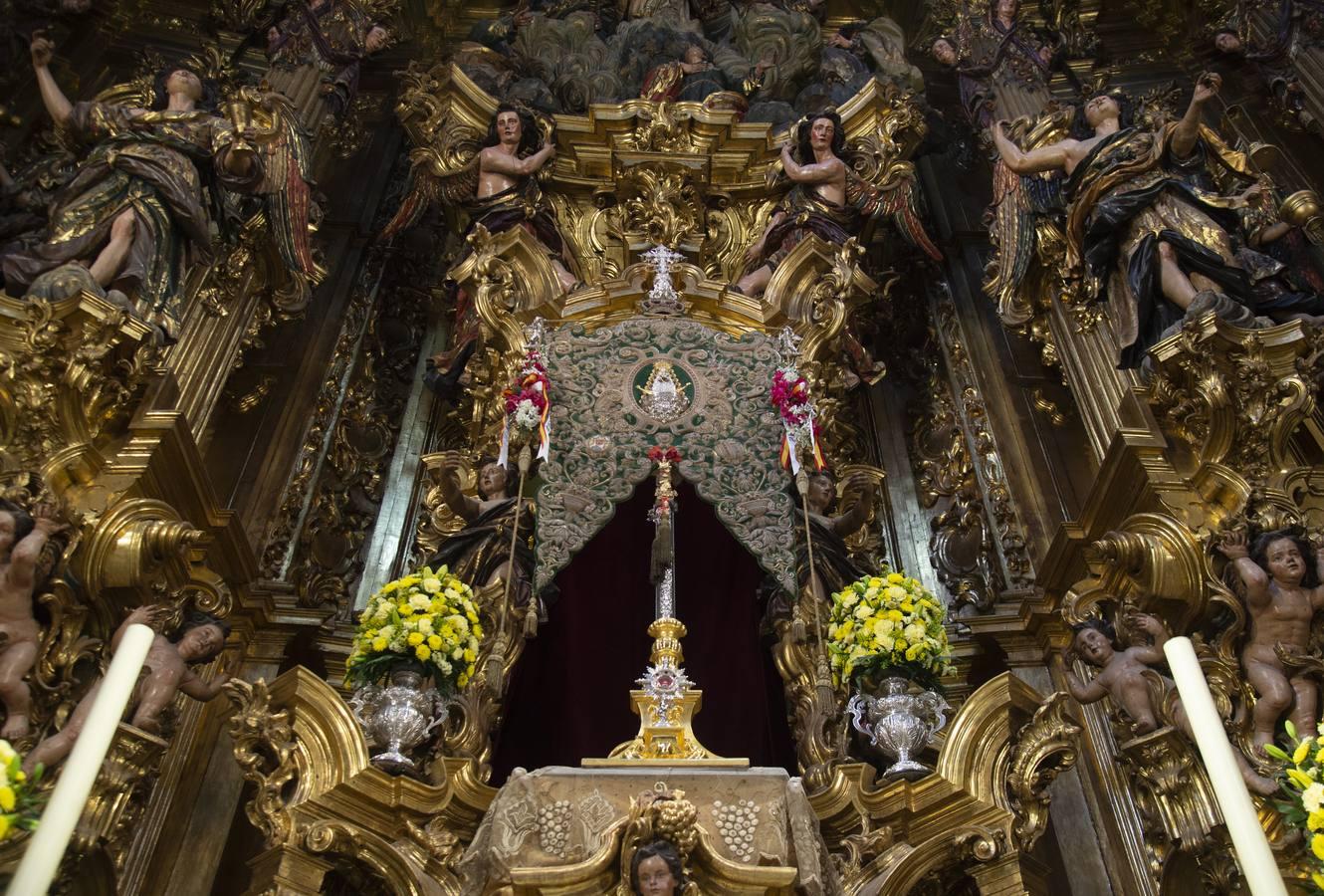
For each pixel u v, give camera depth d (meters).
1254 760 4.14
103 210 5.13
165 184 5.34
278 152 6.59
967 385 7.56
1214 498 4.92
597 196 8.05
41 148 6.14
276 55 7.88
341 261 8.12
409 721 4.20
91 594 4.29
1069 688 4.88
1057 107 7.11
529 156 7.86
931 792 4.18
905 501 7.21
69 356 4.54
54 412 4.50
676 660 4.34
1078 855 4.96
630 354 5.84
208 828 4.77
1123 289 5.95
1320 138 7.44
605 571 5.53
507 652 5.04
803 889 3.39
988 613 6.23
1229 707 4.31
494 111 8.11
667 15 9.20
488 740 4.75
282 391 6.97
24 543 3.97
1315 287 5.92
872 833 4.16
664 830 3.23
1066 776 5.26
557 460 5.37
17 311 4.49
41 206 5.25
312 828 3.75
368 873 3.86
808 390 5.81
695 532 5.66
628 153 7.94
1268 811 4.01
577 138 8.18
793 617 5.12
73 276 4.71
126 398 4.85
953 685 5.88
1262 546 4.49
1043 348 6.87
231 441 6.53
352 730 4.01
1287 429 4.91
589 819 3.48
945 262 8.61
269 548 6.15
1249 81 8.25
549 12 9.30
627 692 5.29
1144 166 5.98
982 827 4.07
